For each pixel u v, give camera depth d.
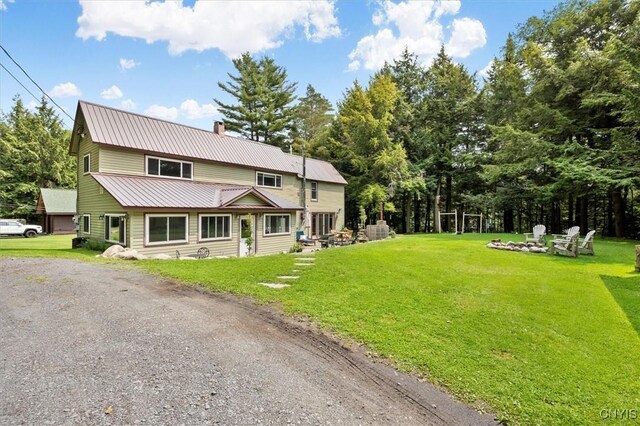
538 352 3.98
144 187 12.69
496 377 3.42
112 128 13.48
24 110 31.86
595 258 10.05
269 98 33.22
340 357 3.72
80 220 15.39
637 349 4.13
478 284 6.77
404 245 13.49
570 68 16.69
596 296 6.09
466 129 27.75
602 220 26.25
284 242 17.69
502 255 10.52
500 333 4.44
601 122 17.41
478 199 24.58
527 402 3.04
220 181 17.03
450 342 4.14
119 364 3.40
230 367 3.41
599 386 3.34
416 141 27.34
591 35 17.64
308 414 2.74
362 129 25.62
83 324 4.45
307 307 5.12
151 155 14.14
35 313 4.87
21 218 30.28
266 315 4.86
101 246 12.31
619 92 15.08
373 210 26.02
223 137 18.80
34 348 3.74
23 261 9.16
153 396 2.88
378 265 8.49
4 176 28.34
